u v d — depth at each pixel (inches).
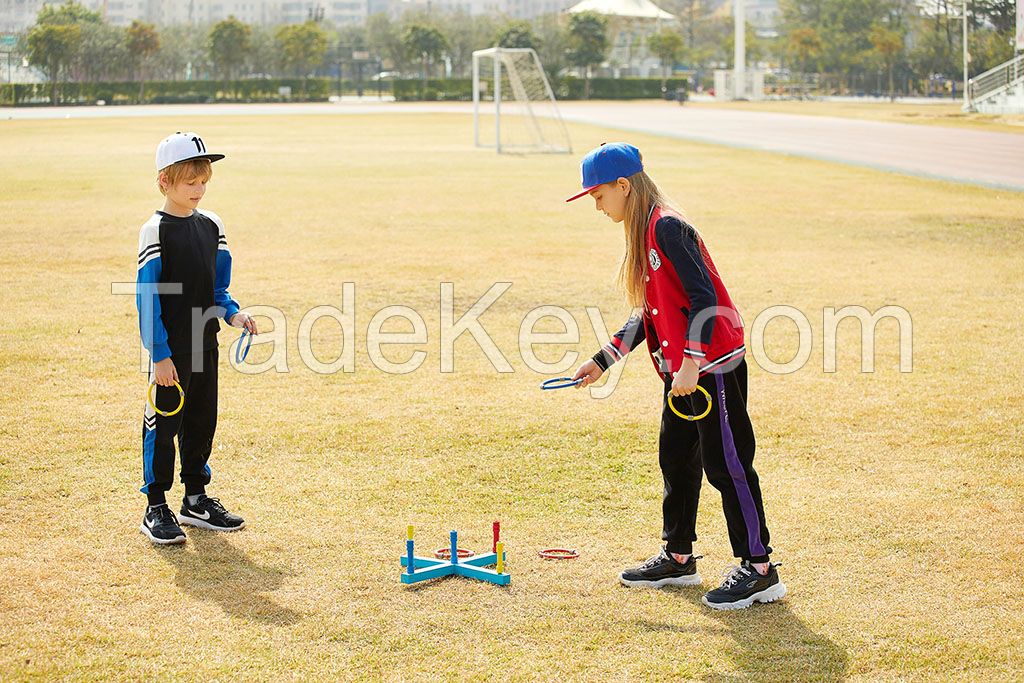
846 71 4387.3
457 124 1884.8
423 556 190.7
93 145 1321.4
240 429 265.3
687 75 4670.3
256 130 1706.4
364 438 259.0
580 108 2657.5
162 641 159.5
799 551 192.5
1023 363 324.5
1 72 3031.5
